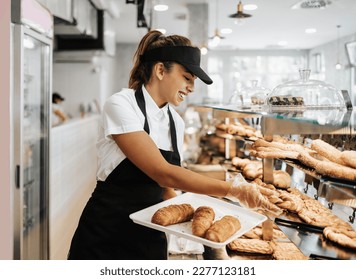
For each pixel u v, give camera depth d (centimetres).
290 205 123
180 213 127
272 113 127
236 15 443
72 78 791
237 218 131
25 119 254
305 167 111
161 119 157
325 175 96
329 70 1120
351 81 995
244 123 264
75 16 454
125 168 150
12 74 220
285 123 112
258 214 134
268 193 129
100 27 616
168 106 165
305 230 114
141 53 153
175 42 143
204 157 343
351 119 111
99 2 574
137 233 153
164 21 779
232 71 1309
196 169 289
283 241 163
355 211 119
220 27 838
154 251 154
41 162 283
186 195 155
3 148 222
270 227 163
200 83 658
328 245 105
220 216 138
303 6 507
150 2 543
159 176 130
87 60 760
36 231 279
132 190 153
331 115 122
